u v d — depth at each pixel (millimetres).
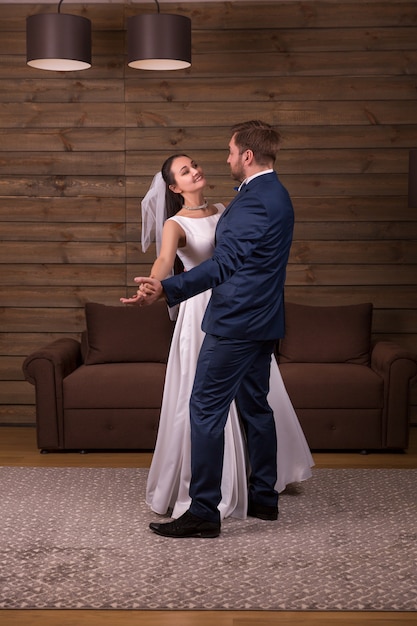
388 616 3117
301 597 3254
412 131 6273
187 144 6316
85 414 5523
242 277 3777
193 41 6262
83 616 3105
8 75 6305
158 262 3957
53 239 6387
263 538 3902
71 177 6359
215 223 4230
